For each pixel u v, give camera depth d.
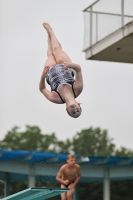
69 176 28.98
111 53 36.03
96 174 37.91
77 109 20.12
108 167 38.12
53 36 22.80
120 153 84.69
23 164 36.53
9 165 36.03
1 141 85.31
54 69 21.06
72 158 29.02
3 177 43.41
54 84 20.80
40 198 21.69
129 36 33.47
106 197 37.62
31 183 36.44
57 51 22.14
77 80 20.52
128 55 36.31
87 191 44.78
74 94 20.67
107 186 37.78
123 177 40.16
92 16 36.31
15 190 64.25
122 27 33.78
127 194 44.00
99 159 37.00
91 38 36.59
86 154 86.25
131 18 33.50
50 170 36.84
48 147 85.62
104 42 35.47
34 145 85.19
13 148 84.88
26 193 20.77
